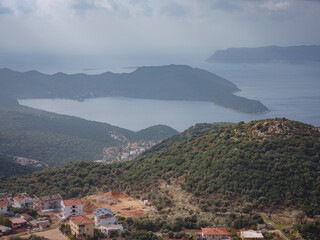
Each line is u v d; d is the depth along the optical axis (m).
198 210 139.38
